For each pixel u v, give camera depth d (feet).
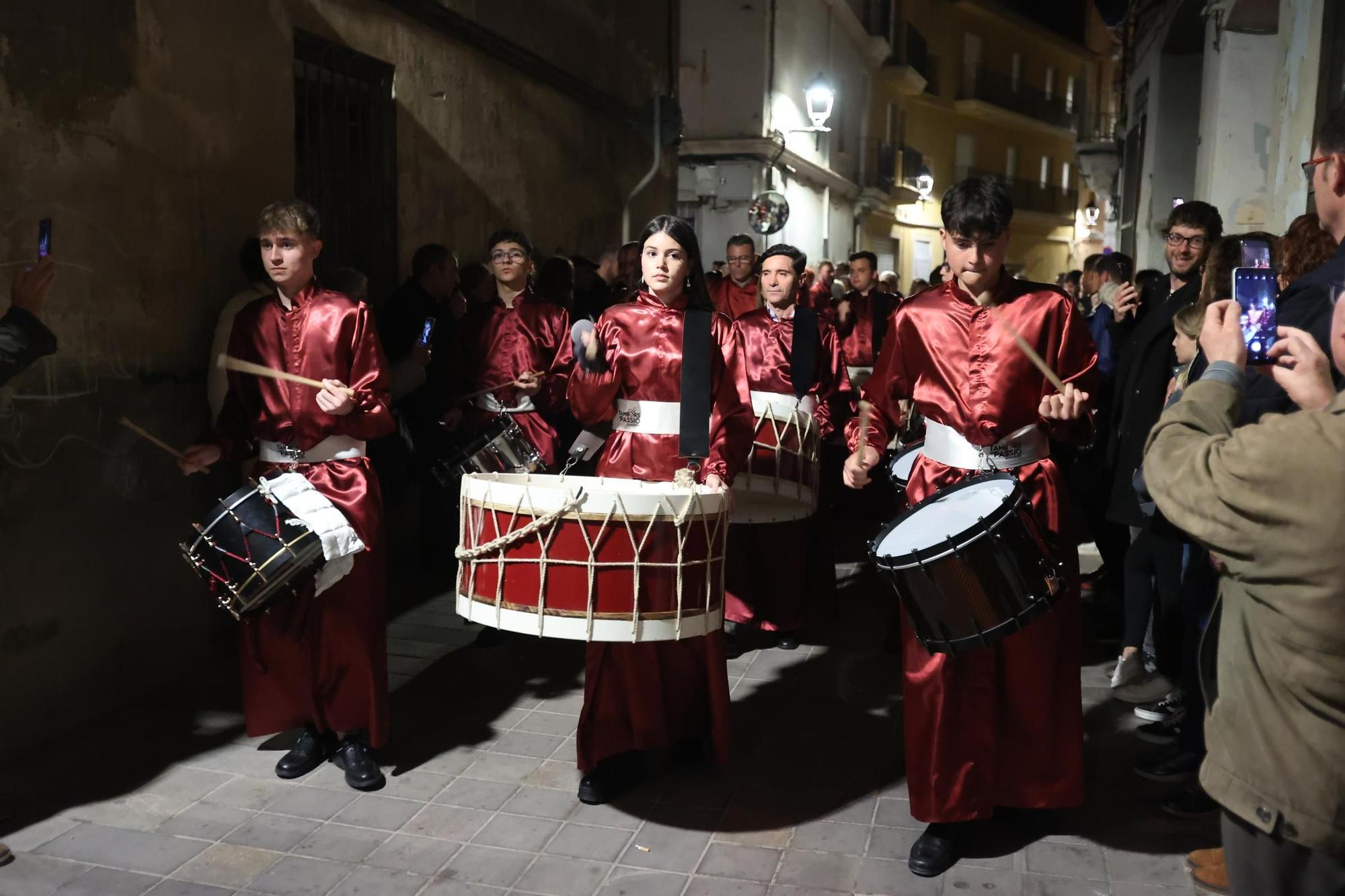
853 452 12.15
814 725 14.97
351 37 20.51
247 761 13.69
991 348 11.19
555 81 29.76
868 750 14.14
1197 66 46.88
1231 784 6.44
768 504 15.38
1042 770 11.35
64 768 13.35
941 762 11.05
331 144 20.56
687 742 13.71
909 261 108.17
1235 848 6.53
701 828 12.10
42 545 13.85
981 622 10.00
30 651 13.75
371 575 13.12
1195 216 14.75
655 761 13.84
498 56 26.43
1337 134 8.05
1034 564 10.02
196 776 13.24
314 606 13.03
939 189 115.44
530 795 12.86
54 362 13.93
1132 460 14.87
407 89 22.62
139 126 15.28
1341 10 21.45
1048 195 134.62
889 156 96.07
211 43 16.72
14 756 13.58
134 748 13.94
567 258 27.14
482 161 26.09
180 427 16.17
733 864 11.33
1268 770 6.23
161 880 10.94
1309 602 5.96
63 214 14.01
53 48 13.80
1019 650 11.12
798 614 18.07
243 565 11.85
